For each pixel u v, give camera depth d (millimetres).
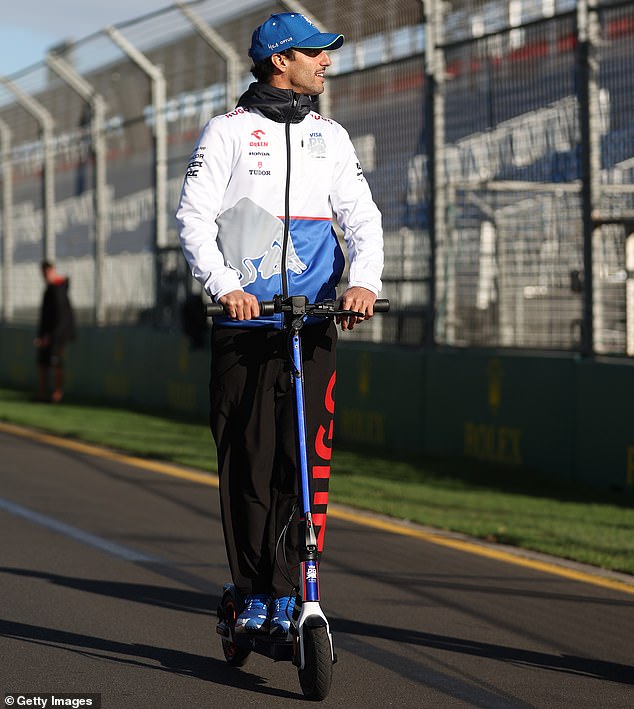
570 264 25547
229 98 35500
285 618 10461
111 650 12109
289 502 10859
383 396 31156
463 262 28578
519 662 12070
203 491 23672
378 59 30797
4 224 53625
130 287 43156
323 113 32625
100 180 44344
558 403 25688
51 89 47062
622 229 24391
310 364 10781
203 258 10336
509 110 26891
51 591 14773
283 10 33125
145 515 20656
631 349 24422
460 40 28094
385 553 17797
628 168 24094
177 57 38344
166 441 32000
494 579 16172
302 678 10352
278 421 10852
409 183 30156
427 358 29625
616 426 24172
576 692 11039
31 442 31453
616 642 12977
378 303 10477
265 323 10625
